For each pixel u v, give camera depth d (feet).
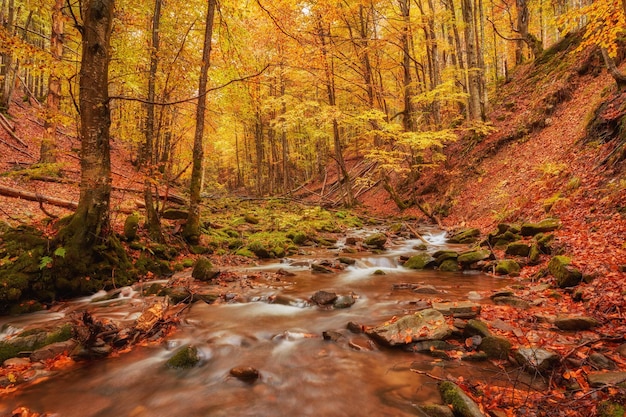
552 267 22.02
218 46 37.40
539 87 60.08
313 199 93.04
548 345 13.80
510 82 73.36
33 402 12.12
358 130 79.66
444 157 59.72
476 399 11.19
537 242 27.35
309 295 23.22
